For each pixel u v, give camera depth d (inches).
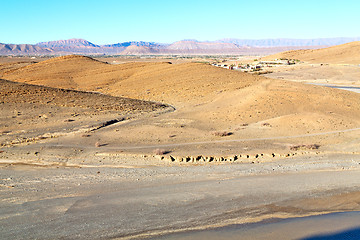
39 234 619.8
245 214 702.5
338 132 1429.6
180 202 755.4
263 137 1364.4
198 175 941.2
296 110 1855.3
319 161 1075.3
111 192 812.0
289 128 1493.6
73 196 787.4
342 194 804.6
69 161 1082.7
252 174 951.6
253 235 623.2
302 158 1107.9
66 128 1517.0
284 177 920.9
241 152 1146.0
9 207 724.7
